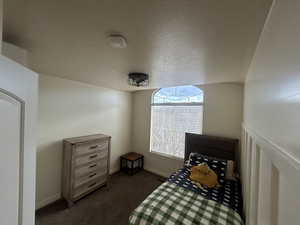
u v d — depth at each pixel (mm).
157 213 1564
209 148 2844
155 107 3727
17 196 583
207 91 3016
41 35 1084
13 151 554
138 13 818
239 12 784
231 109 2787
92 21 906
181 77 2273
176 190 2014
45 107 2393
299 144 364
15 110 565
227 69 1825
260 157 867
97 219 2184
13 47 1136
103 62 1666
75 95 2791
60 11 812
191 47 1234
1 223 503
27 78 630
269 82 746
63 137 2637
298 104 384
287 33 515
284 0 563
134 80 2098
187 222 1459
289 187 431
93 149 2725
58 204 2457
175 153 3422
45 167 2416
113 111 3568
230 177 2391
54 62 1700
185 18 852
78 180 2510
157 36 1066
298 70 400
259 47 1071
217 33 1008
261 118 917
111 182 3205
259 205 864
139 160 3781
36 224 2057
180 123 3373
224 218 1526
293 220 398
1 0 571
